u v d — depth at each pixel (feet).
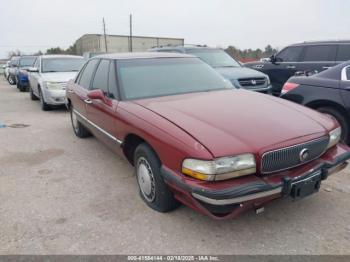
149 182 10.91
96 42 180.14
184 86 13.52
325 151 10.26
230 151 8.36
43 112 30.53
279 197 8.91
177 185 8.97
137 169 11.62
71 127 23.65
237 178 8.54
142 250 9.06
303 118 10.53
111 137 13.15
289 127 9.68
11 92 50.52
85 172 14.67
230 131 9.16
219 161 8.23
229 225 10.09
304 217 10.43
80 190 12.82
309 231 9.70
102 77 14.73
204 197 8.30
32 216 10.91
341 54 25.40
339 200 11.45
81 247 9.23
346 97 15.72
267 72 31.12
